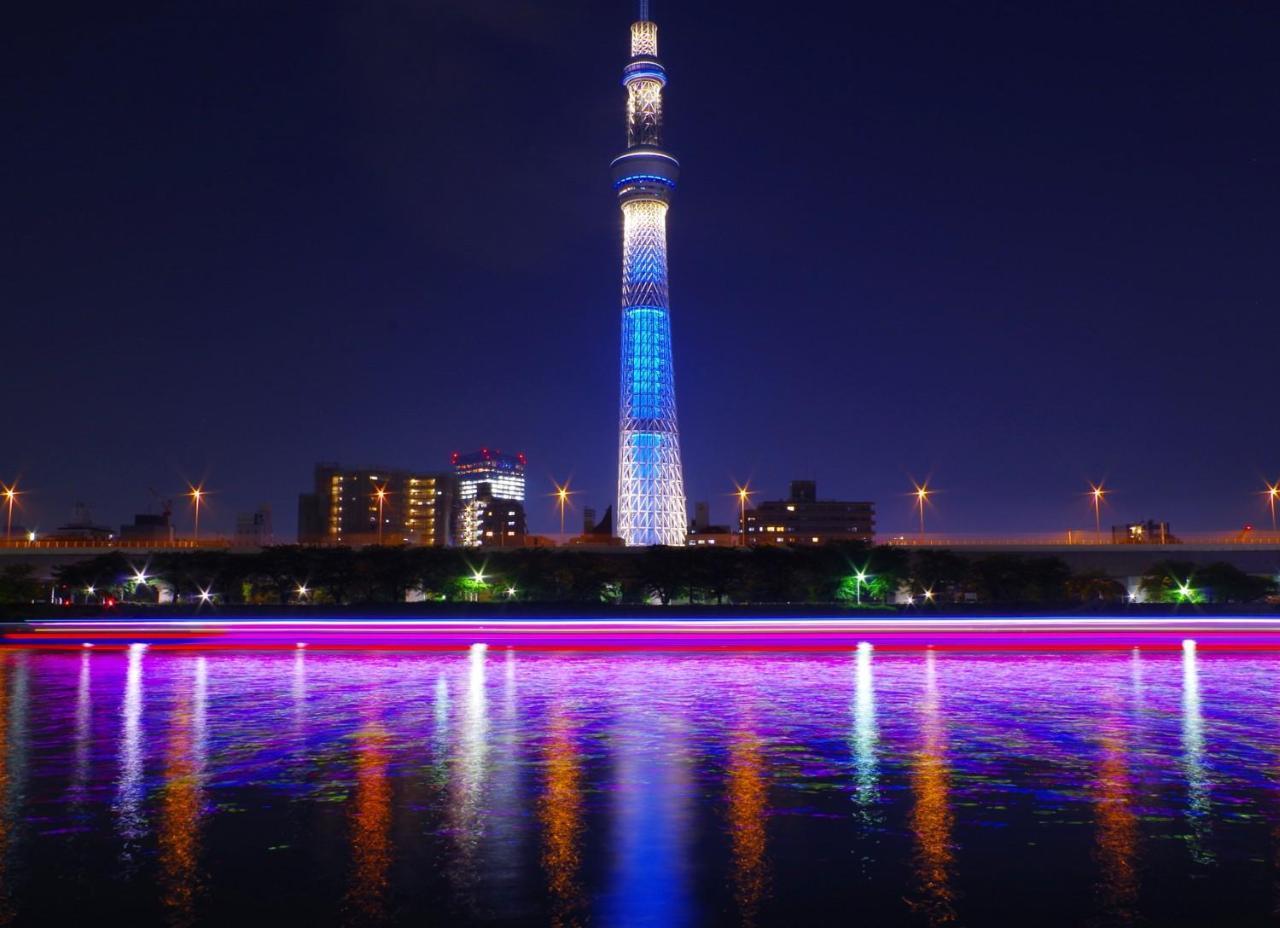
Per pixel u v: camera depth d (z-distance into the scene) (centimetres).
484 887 1806
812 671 6341
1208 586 15162
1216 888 1797
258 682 5709
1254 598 15025
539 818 2317
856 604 13412
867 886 1812
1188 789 2638
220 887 1812
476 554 14775
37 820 2316
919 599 15062
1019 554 15362
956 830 2208
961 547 16475
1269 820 2295
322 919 1652
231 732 3709
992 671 6312
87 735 3653
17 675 6188
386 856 2005
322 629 9644
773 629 9319
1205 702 4612
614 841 2114
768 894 1770
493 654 7981
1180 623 9388
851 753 3206
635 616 12181
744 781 2739
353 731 3725
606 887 1808
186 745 3419
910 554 14938
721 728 3769
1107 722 3922
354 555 14500
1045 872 1892
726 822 2281
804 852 2030
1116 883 1825
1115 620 9400
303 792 2611
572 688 5297
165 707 4497
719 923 1633
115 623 10206
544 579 14438
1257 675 5988
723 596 14562
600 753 3219
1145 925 1622
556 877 1864
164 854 2025
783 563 14088
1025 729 3734
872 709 4344
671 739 3506
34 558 16412
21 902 1736
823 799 2512
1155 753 3209
